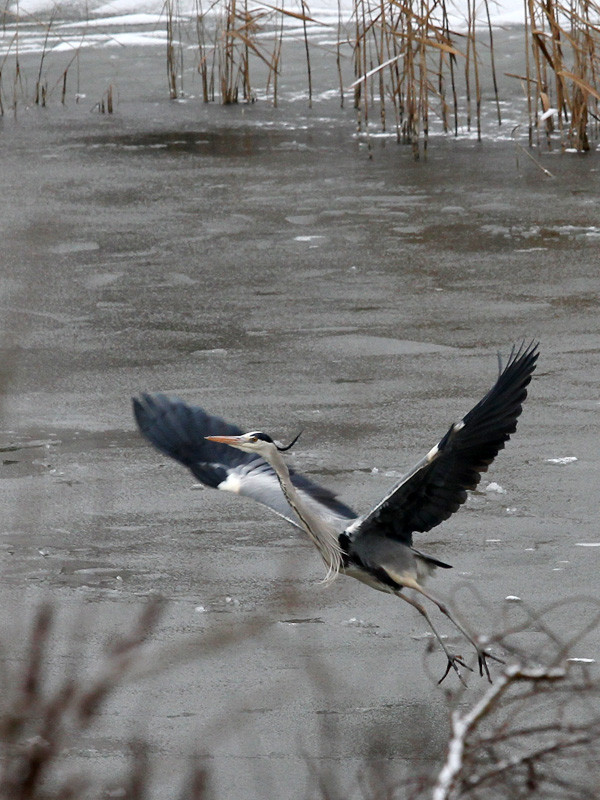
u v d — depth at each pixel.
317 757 7.36
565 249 19.22
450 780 5.06
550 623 8.84
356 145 27.11
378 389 13.91
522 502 10.93
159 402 8.27
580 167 24.39
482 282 17.81
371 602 9.33
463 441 6.91
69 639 8.64
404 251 19.39
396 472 11.66
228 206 22.28
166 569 9.88
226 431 8.16
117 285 18.11
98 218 21.67
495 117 29.17
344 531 7.37
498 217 21.09
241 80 34.81
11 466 12.02
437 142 27.14
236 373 14.59
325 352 15.23
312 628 8.94
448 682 8.21
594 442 12.25
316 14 42.38
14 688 7.53
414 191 22.97
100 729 7.64
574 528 10.37
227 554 10.14
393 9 28.80
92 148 27.50
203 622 8.98
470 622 8.91
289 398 13.72
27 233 20.70
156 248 19.91
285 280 18.19
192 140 28.06
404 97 30.52
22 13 44.03
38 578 9.72
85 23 43.56
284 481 7.35
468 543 10.16
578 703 7.85
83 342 15.77
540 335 15.55
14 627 8.86
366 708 7.93
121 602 9.30
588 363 14.50
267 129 28.98
